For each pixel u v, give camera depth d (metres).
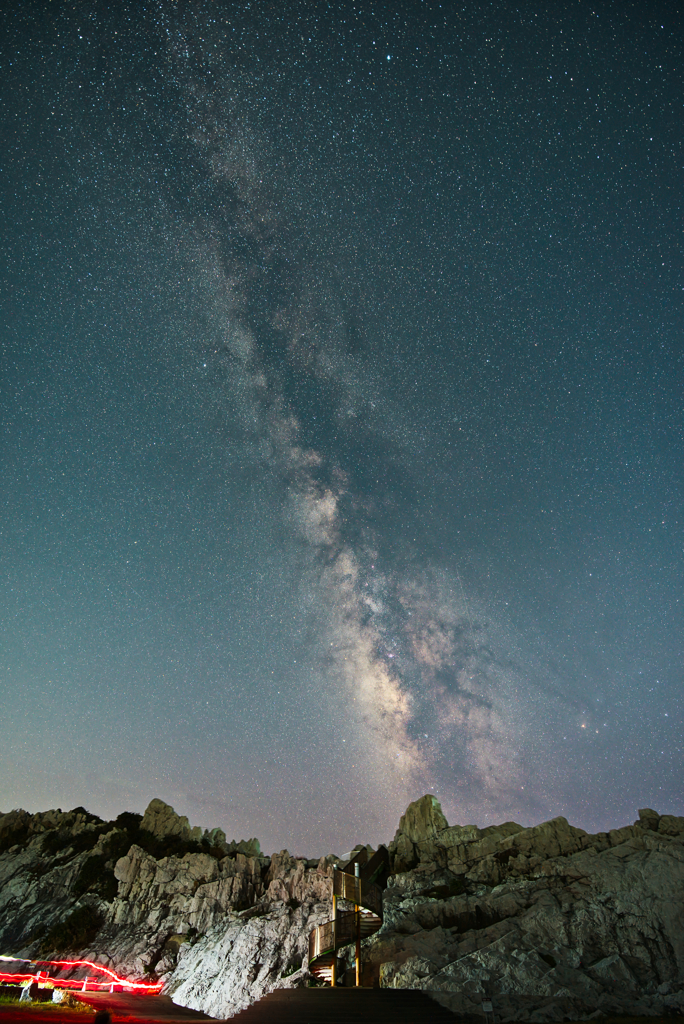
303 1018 27.72
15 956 47.12
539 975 31.14
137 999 39.28
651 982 31.56
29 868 59.06
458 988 30.58
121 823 66.44
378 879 35.75
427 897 42.41
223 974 40.84
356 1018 27.50
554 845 45.59
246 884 51.66
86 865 56.66
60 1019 28.97
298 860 53.69
